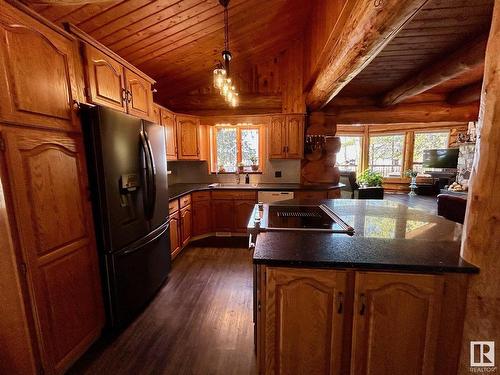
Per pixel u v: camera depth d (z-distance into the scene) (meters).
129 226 1.90
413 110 4.20
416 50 2.56
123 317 1.87
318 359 1.17
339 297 1.10
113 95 1.93
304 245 1.26
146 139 2.07
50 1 1.47
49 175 1.36
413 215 1.89
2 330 1.27
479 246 0.98
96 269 1.72
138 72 2.29
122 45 2.40
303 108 4.09
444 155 7.21
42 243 1.32
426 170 8.02
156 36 2.47
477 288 1.00
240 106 4.23
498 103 0.88
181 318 2.03
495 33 0.87
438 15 1.95
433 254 1.13
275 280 1.13
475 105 4.07
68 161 1.48
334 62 2.19
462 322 1.06
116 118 1.75
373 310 1.10
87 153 1.63
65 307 1.47
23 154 1.22
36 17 1.26
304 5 2.95
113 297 1.78
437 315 1.06
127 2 1.92
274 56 4.07
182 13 2.26
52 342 1.39
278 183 4.42
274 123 4.07
